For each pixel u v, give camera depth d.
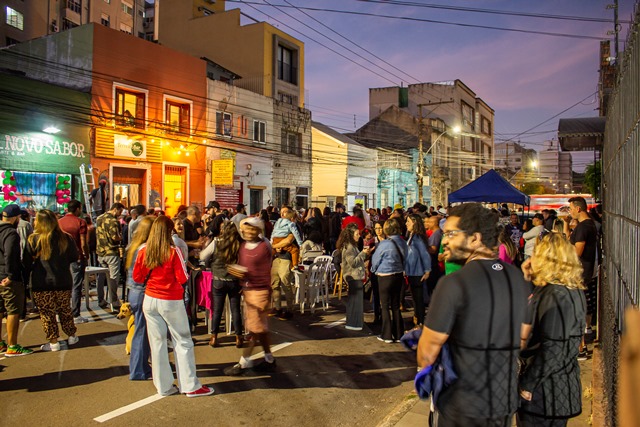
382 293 7.28
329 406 4.99
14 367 5.85
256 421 4.59
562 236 3.15
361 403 5.09
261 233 5.97
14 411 4.66
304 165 28.09
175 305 5.00
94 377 5.56
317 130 31.20
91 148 16.48
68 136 15.70
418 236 7.71
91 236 10.69
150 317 5.04
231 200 22.89
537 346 2.97
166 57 19.52
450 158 49.28
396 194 36.66
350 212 30.05
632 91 3.22
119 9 51.03
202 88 21.25
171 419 4.56
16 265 6.11
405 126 42.78
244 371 5.92
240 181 23.47
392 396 5.30
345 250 8.13
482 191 13.40
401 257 7.24
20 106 14.30
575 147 9.84
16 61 18.72
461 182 52.44
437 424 2.58
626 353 0.86
